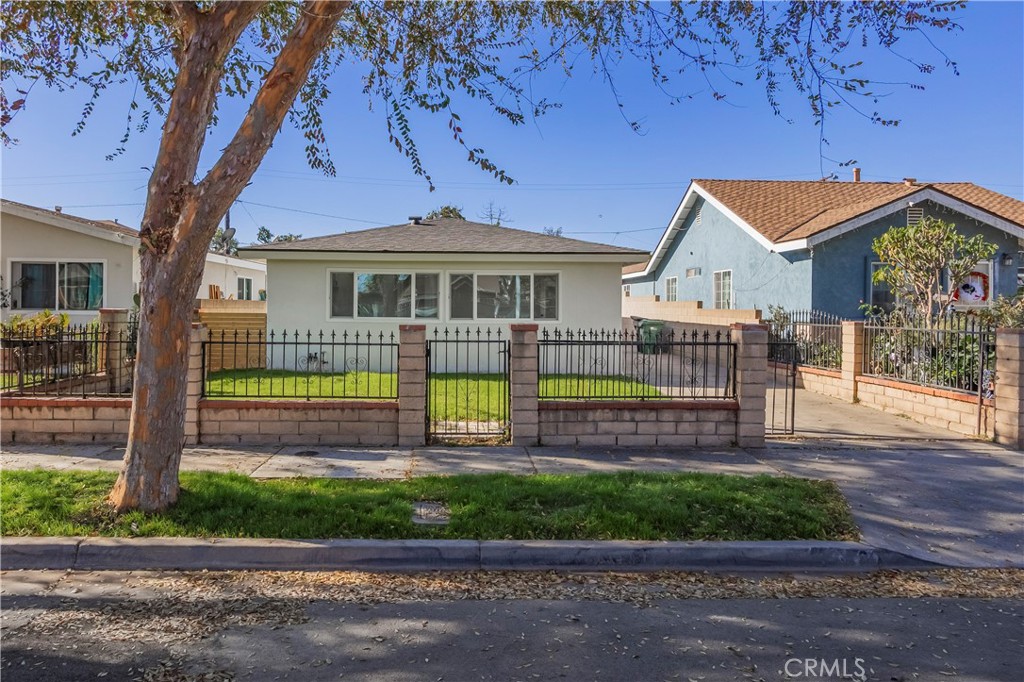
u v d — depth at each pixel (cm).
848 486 686
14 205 1798
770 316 1705
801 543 534
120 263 1848
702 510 586
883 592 477
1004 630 417
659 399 907
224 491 604
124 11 796
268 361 1561
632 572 510
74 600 447
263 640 393
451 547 517
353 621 420
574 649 386
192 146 566
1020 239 1647
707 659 376
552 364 1570
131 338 1111
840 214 1686
